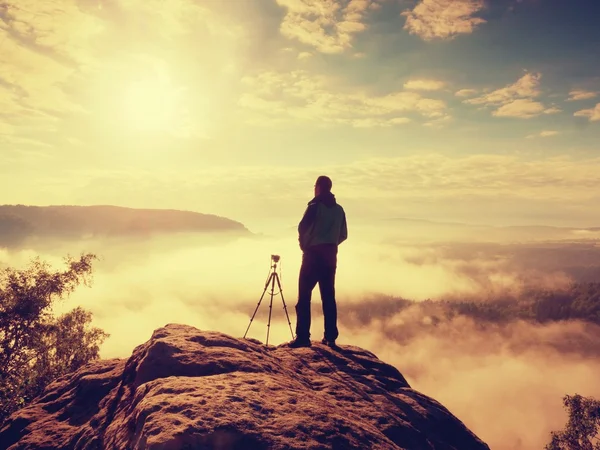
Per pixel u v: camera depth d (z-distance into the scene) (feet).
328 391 16.53
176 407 10.82
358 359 22.02
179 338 16.30
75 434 14.38
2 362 85.15
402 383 20.62
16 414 16.25
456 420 18.62
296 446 10.39
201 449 9.64
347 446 11.14
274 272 24.95
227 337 17.66
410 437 15.05
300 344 22.97
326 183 24.53
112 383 17.01
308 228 23.62
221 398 11.53
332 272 24.13
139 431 10.57
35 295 89.61
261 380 13.66
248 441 10.19
